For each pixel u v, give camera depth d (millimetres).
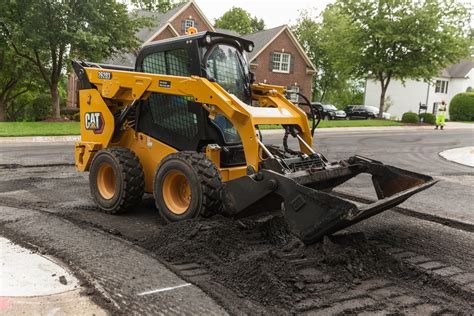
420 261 4609
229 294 3684
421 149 15586
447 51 27781
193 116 5582
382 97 31406
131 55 29984
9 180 8383
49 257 4441
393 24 28141
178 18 33875
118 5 22516
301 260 4078
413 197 7734
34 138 16750
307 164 5328
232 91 5875
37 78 30594
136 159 6012
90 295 3645
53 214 5938
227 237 4664
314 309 3453
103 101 6344
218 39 5699
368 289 3816
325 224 4105
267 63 36250
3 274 4000
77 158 6750
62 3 20984
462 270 4395
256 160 4902
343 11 29828
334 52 31734
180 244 4551
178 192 5406
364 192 8055
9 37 21328
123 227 5461
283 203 4395
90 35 20828
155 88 5598
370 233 5547
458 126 29922
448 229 5828
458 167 11672
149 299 3590
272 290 3648
